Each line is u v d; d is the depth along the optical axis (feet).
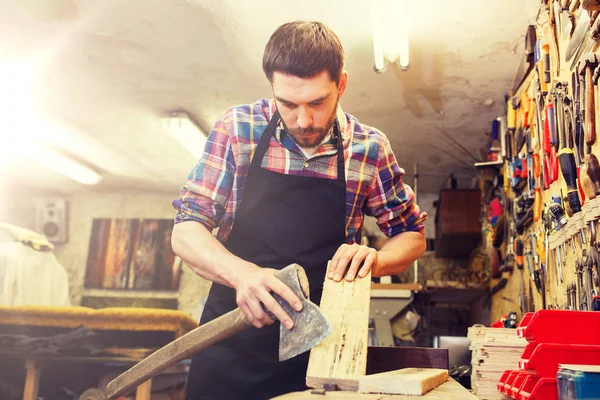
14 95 16.57
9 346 11.84
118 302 25.75
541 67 10.05
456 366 10.49
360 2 11.49
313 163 6.07
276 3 11.71
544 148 9.62
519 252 12.89
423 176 22.94
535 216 10.85
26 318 12.46
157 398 13.24
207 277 5.33
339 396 3.47
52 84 15.88
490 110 16.56
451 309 24.76
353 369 3.84
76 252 26.32
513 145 14.26
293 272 4.33
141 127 18.71
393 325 18.06
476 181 22.25
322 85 5.36
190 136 18.57
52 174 23.81
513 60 13.62
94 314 12.35
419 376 3.79
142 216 26.45
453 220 19.74
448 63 14.02
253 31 12.76
